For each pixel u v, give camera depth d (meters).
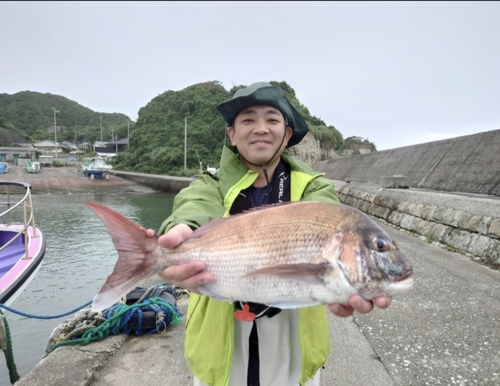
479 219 6.07
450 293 4.39
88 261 11.86
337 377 2.79
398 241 7.25
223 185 2.02
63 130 117.88
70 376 2.81
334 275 1.56
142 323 3.53
